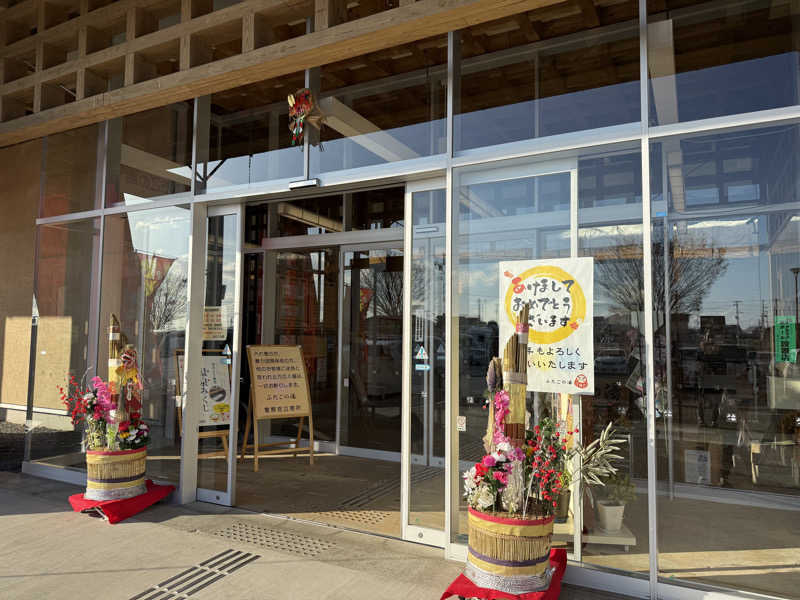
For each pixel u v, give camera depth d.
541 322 3.26
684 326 3.27
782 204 3.11
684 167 3.17
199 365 4.63
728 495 3.27
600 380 3.10
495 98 3.50
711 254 3.32
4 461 5.87
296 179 4.20
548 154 3.31
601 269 3.14
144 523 3.99
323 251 6.89
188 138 4.73
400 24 3.43
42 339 5.46
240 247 4.57
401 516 3.77
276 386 6.02
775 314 3.38
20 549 3.47
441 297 3.85
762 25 2.92
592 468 3.05
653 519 2.94
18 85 5.43
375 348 6.47
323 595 2.90
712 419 3.29
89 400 4.33
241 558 3.37
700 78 3.01
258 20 4.09
